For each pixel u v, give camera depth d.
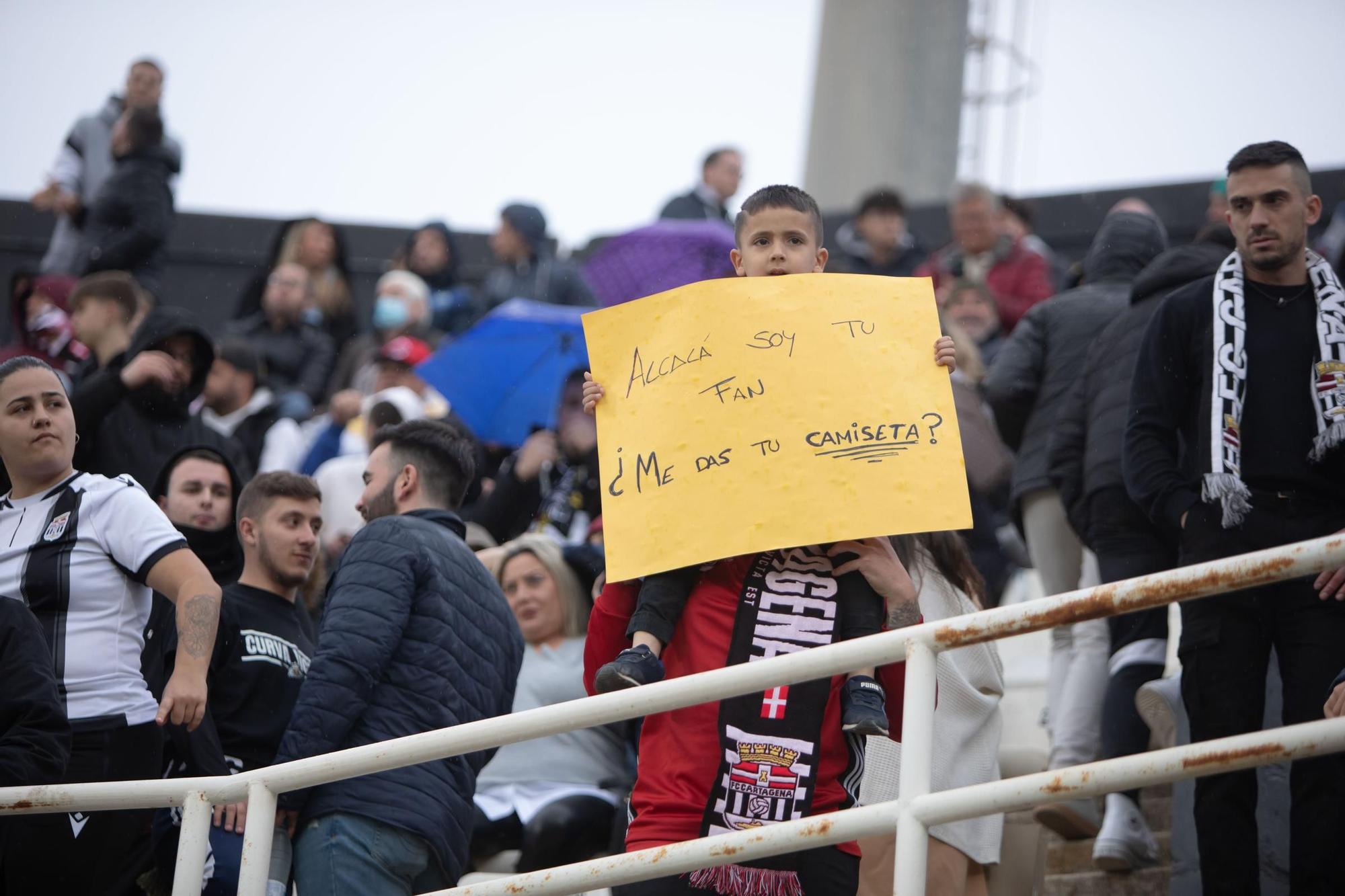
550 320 22.16
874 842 12.76
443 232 28.38
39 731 10.68
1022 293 24.89
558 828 15.59
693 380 10.09
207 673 12.43
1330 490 11.74
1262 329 12.12
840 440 9.82
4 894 11.16
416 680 12.02
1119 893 15.13
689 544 9.73
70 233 27.48
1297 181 12.12
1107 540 14.83
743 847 8.72
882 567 9.80
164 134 26.22
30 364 12.08
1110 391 15.11
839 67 50.41
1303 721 11.25
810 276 10.26
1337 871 11.13
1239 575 8.12
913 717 8.61
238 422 22.58
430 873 11.87
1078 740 15.51
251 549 13.51
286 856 12.08
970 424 17.83
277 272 26.56
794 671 8.73
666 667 9.97
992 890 14.52
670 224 25.05
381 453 13.44
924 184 49.28
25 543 11.70
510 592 16.98
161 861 12.34
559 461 20.00
